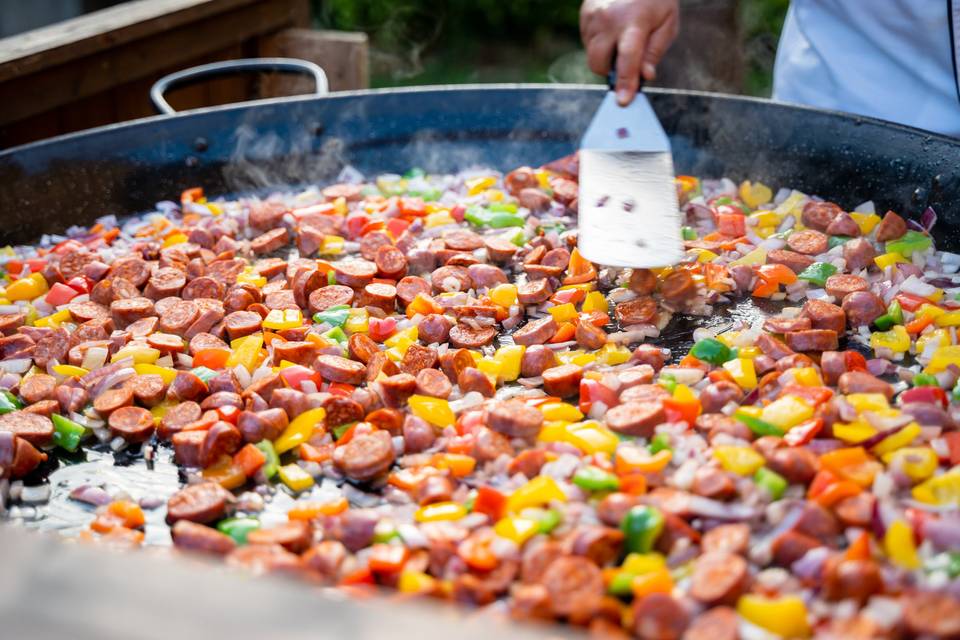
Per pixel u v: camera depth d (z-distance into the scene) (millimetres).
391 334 1826
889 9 2291
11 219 2186
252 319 1835
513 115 2551
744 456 1359
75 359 1720
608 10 2158
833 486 1284
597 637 974
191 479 1459
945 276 1937
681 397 1533
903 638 1043
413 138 2553
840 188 2248
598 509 1292
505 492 1368
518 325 1871
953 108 2303
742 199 2332
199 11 3172
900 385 1626
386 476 1456
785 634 1077
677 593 1146
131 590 805
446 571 1230
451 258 2025
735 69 4008
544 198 2264
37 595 802
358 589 1174
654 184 2062
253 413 1509
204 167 2422
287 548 1274
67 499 1445
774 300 1930
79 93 2854
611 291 1941
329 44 3561
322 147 2512
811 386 1561
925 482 1342
